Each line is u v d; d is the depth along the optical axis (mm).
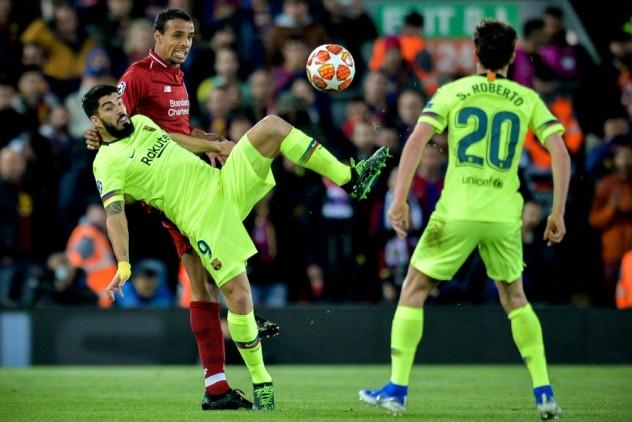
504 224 22500
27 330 45688
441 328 45562
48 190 50062
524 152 53625
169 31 27453
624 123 53281
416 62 56625
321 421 23125
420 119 22797
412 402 29203
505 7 60375
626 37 61250
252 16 57875
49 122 53719
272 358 45375
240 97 52375
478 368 44031
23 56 55812
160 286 48688
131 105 27266
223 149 27797
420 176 47406
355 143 50469
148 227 49031
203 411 25969
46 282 47219
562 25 58031
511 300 22953
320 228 47625
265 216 47531
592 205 50031
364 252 47625
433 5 59906
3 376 39656
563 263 48938
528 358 22797
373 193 47906
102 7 58062
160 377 39062
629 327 45625
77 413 25797
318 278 47656
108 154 25703
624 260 47750
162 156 25781
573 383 36250
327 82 27812
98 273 48406
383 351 45281
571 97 57281
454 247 22656
